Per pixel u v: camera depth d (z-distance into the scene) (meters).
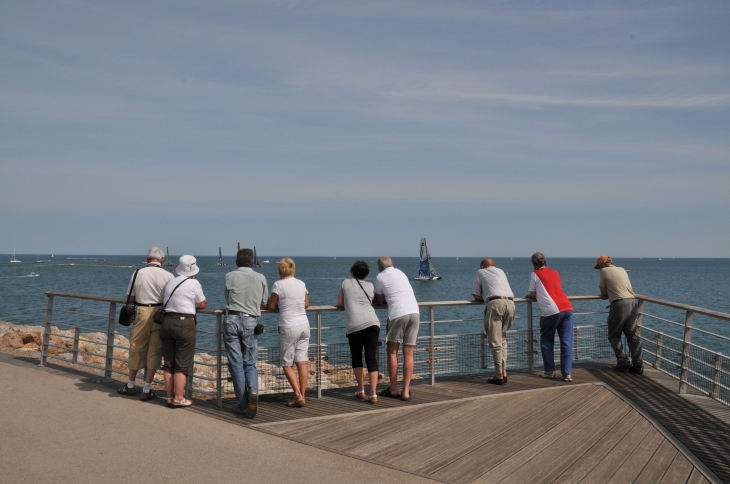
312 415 6.01
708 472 4.46
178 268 6.37
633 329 8.05
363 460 4.69
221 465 4.52
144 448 4.87
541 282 7.80
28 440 4.97
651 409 6.30
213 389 9.90
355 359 6.70
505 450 4.95
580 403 6.50
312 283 80.38
